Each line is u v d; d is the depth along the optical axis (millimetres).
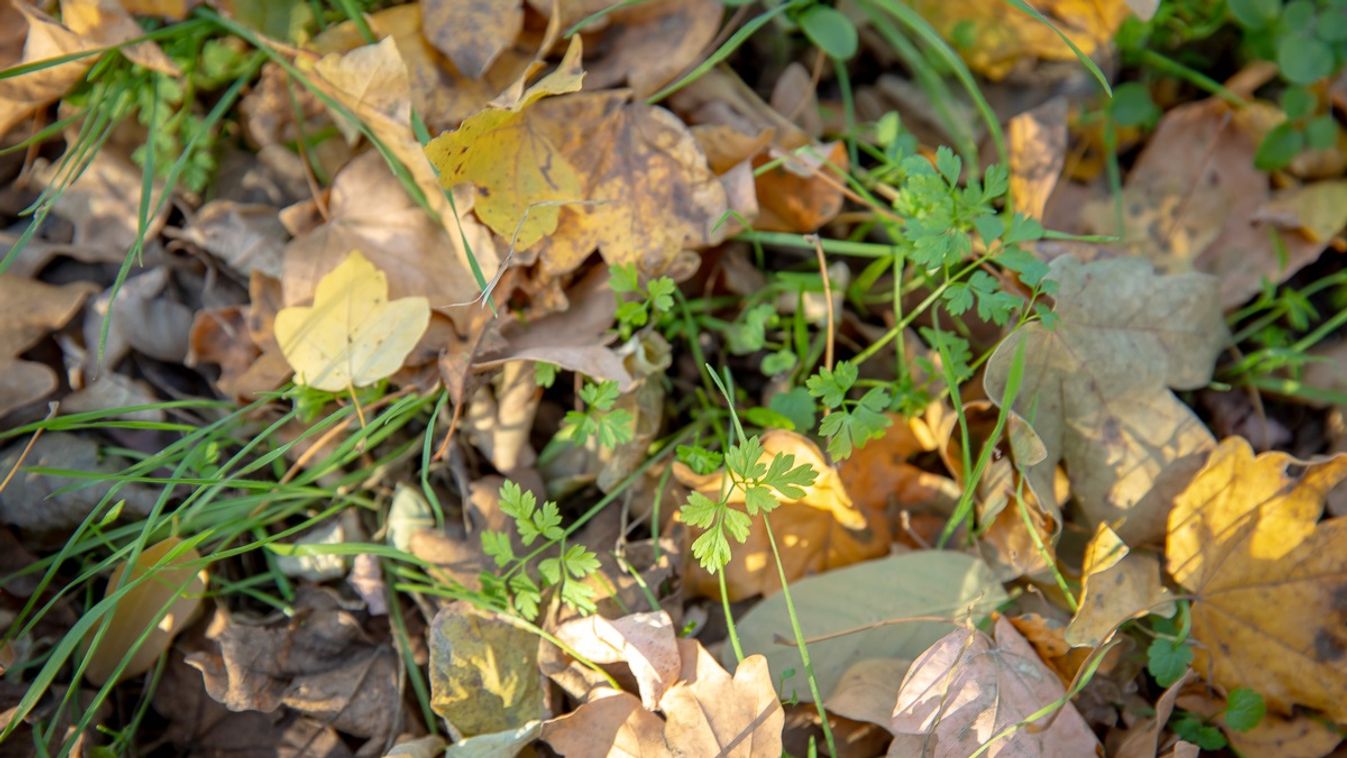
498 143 757
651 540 774
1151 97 831
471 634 754
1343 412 804
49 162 792
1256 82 826
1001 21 820
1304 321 809
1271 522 759
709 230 776
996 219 750
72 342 782
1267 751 761
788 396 770
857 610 767
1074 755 743
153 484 775
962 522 780
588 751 739
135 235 789
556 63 781
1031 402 768
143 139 796
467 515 772
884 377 797
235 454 782
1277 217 816
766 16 782
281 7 790
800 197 799
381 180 778
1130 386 774
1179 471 772
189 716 769
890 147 789
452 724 751
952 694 740
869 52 833
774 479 726
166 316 788
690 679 743
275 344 776
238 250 787
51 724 748
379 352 763
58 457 772
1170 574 773
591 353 762
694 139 772
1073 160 828
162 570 754
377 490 784
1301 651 757
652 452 784
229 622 767
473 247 767
